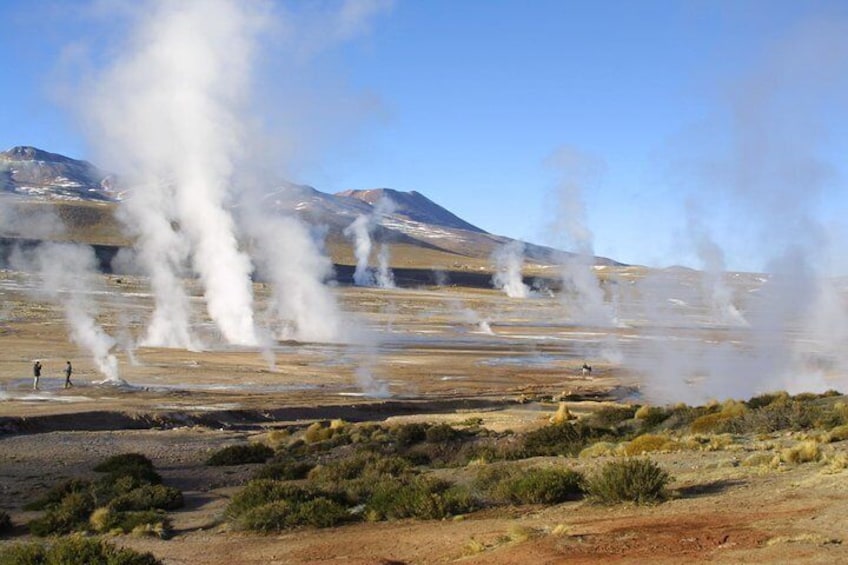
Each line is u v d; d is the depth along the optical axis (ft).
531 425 127.03
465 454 97.86
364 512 57.00
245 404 151.74
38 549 45.39
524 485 54.49
